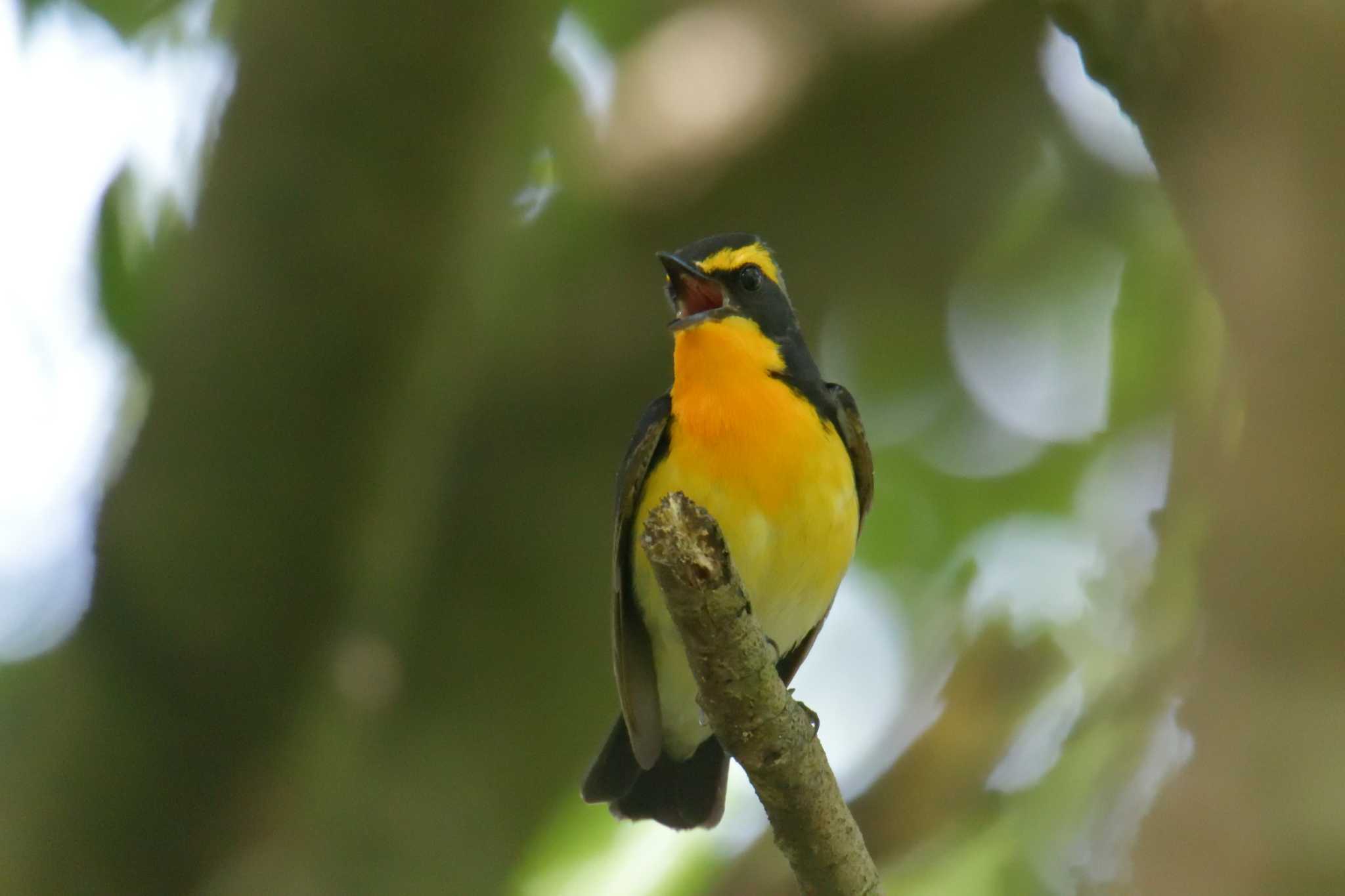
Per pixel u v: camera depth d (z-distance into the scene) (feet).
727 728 20.57
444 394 36.40
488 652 36.81
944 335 47.42
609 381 36.83
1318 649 13.29
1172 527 30.01
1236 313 15.07
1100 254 48.62
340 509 35.22
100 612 35.12
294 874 35.14
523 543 36.70
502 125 36.70
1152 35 17.56
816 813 20.88
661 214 37.81
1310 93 14.56
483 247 37.22
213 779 35.40
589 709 37.09
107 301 41.45
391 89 35.24
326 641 35.70
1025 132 42.04
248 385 34.88
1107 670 35.63
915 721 36.99
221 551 34.86
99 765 34.86
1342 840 12.71
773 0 39.50
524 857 37.04
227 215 35.32
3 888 34.40
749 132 37.86
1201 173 16.29
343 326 35.04
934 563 48.96
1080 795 34.53
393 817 36.01
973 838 35.40
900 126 38.65
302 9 35.27
